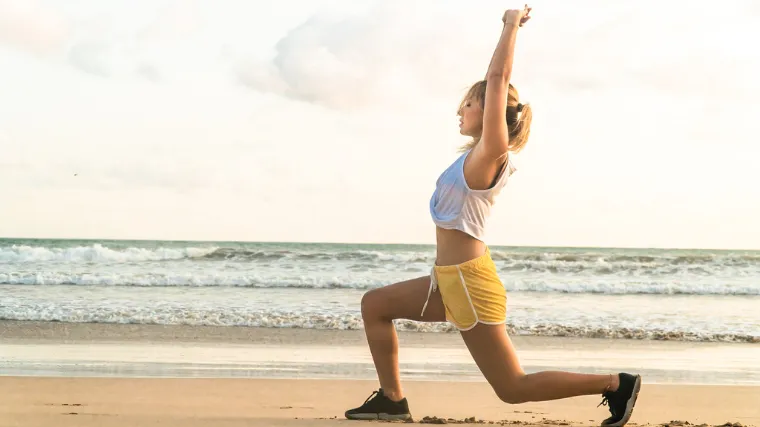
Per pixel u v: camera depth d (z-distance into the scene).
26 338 8.62
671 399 5.54
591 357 8.02
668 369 7.36
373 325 3.79
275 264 21.61
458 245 3.38
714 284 18.58
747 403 5.40
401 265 21.91
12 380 5.84
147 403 4.86
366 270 20.73
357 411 4.00
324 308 11.93
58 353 7.60
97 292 14.27
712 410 5.07
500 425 4.05
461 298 3.37
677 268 22.25
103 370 6.64
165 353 7.71
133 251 22.44
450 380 6.35
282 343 8.59
